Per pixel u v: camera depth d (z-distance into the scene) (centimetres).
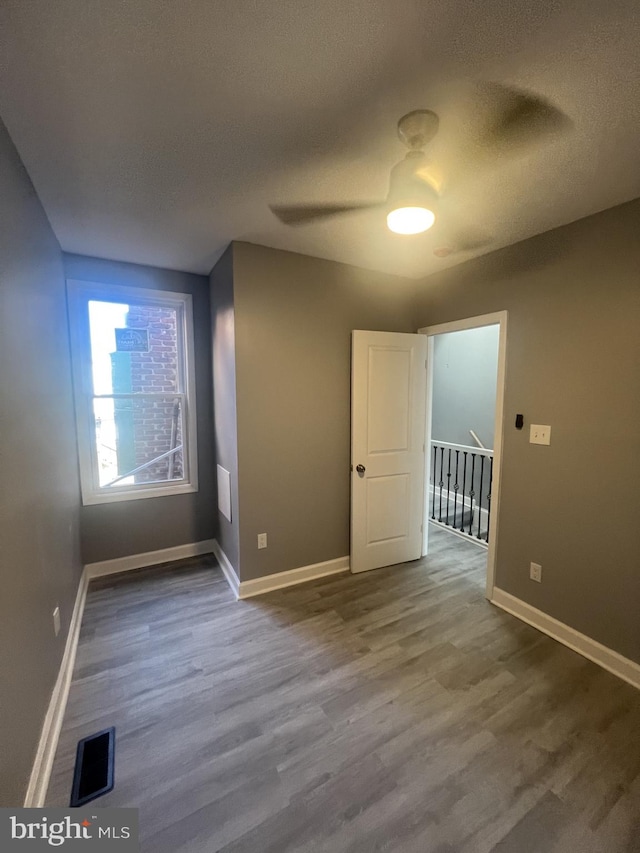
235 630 237
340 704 181
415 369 321
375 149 155
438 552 357
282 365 274
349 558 317
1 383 128
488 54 111
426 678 198
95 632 234
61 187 182
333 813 134
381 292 309
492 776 148
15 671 128
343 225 224
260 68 116
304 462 290
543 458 235
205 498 344
